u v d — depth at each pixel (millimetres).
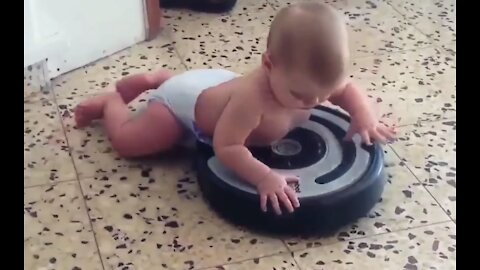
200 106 1114
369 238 1040
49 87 1398
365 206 1051
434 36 1594
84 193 1125
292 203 1001
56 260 1002
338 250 1019
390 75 1446
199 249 1017
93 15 1443
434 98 1372
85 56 1465
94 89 1397
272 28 988
